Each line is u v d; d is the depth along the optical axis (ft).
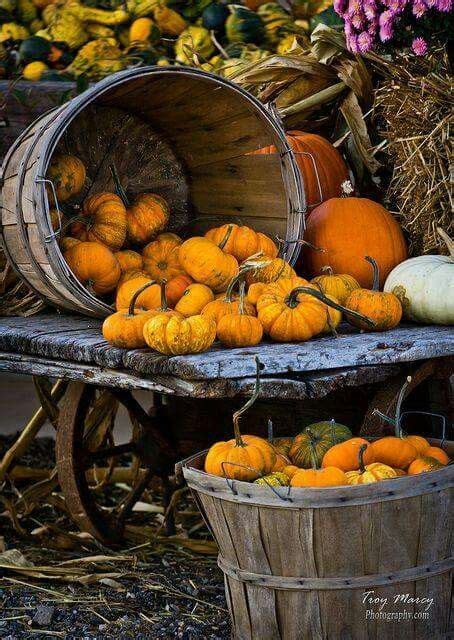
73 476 12.50
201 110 12.84
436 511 8.80
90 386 12.52
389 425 10.61
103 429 14.84
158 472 13.58
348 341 10.66
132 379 10.25
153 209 13.07
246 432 13.19
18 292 13.75
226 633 10.27
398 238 13.20
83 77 14.97
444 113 12.54
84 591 11.46
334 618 8.84
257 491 8.63
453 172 12.43
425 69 12.64
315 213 13.41
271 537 8.77
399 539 8.75
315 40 14.69
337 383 9.89
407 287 11.78
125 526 13.24
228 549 9.21
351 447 9.53
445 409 11.58
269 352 9.96
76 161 12.73
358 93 14.48
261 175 13.00
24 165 11.51
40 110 15.40
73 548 13.08
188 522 14.24
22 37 19.52
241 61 17.29
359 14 12.53
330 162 14.48
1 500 13.48
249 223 13.35
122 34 19.27
